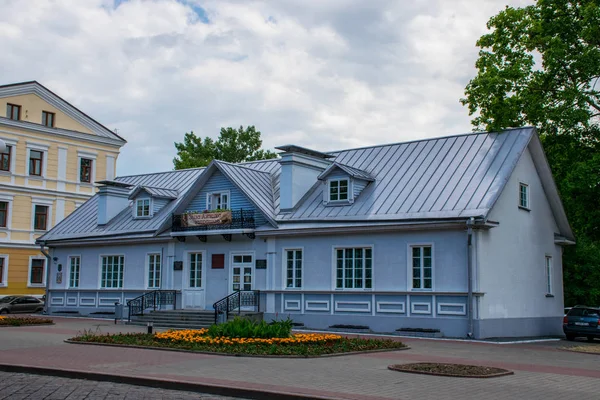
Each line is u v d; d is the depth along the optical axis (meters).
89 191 52.03
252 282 29.73
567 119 30.47
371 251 26.61
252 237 29.69
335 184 28.73
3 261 46.38
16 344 19.84
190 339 19.25
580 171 28.95
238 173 30.98
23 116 48.25
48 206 49.38
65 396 11.83
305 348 17.81
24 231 47.69
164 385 12.80
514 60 32.25
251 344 18.42
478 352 19.42
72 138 51.09
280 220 28.94
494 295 24.89
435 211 25.19
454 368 14.79
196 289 31.59
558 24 32.41
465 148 28.27
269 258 29.19
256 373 14.03
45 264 48.72
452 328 24.27
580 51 32.19
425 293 24.94
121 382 13.32
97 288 35.56
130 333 21.95
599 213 30.48
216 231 30.11
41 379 13.77
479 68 33.03
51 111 50.12
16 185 47.28
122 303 34.19
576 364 17.20
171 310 30.70
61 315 36.56
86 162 52.31
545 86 32.72
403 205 26.42
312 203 29.36
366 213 27.00
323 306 27.50
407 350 19.52
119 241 34.38
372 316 26.17
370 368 15.04
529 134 27.30
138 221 34.97
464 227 24.30
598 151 31.86
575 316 26.77
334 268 27.41
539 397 11.80
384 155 30.45
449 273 24.58
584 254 36.94
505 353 19.44
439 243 24.95
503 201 26.09
